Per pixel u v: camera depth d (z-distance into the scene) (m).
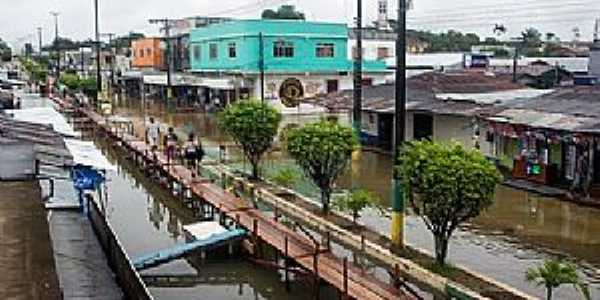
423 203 15.38
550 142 25.02
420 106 32.25
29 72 106.12
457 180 14.55
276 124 27.09
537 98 28.77
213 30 61.53
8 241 8.70
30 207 10.09
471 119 29.56
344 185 26.66
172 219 23.38
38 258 8.23
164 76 68.44
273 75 55.16
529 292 14.51
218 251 17.95
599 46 48.12
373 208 22.09
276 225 18.42
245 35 55.31
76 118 51.31
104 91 69.94
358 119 27.12
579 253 17.66
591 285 15.11
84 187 18.88
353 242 18.20
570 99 26.95
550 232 19.59
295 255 15.65
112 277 12.77
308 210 21.64
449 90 37.06
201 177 26.33
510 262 16.83
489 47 102.44
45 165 15.82
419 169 15.13
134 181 30.53
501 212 21.88
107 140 42.16
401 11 16.56
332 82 57.41
